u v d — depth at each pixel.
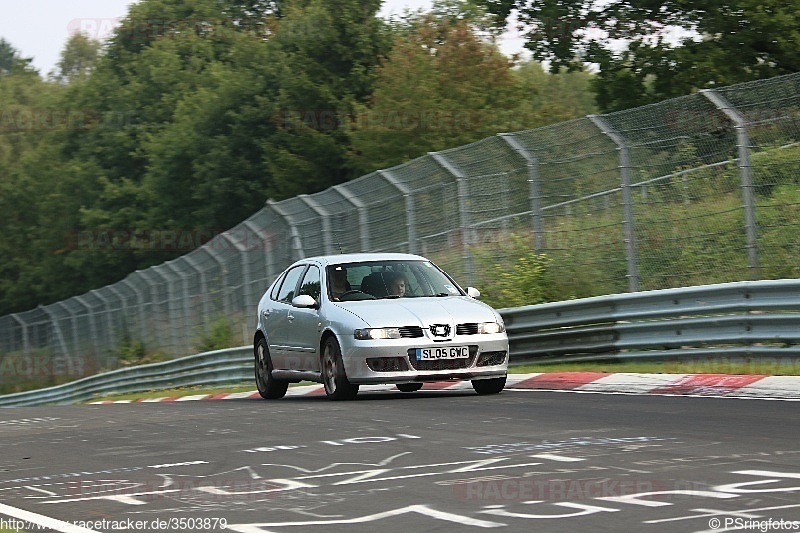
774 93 22.00
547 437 13.17
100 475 12.18
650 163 24.02
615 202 24.81
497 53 70.50
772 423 13.66
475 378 19.38
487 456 11.91
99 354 57.53
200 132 84.50
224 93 83.44
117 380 46.28
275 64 81.19
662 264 23.69
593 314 23.62
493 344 19.52
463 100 67.94
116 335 55.03
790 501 8.81
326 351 20.25
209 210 83.06
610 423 14.26
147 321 51.22
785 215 21.75
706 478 9.98
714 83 53.78
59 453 14.59
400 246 30.75
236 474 11.63
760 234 22.09
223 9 114.38
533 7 58.50
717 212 22.67
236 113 82.38
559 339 24.20
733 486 9.54
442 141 65.50
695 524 8.12
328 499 9.84
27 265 104.75
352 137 68.19
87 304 58.91
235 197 82.88
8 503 10.59
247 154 82.56
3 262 106.75
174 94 99.88
